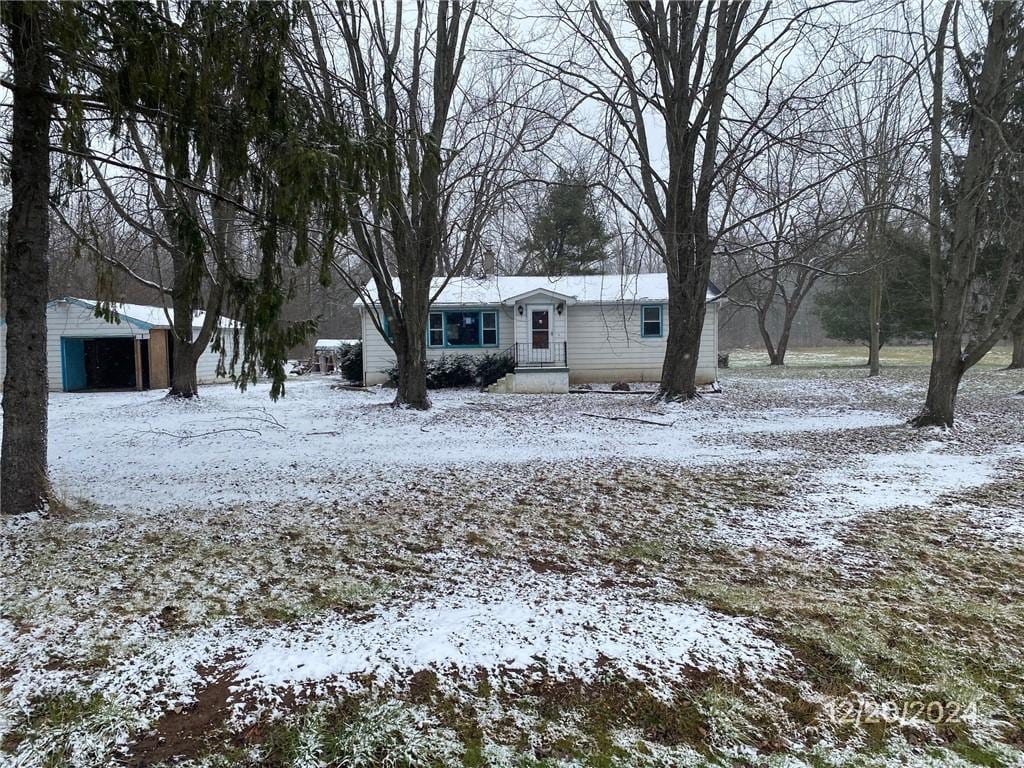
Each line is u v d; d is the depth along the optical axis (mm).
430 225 13633
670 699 2805
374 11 11805
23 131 4988
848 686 2939
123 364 23078
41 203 5285
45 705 2719
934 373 10891
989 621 3607
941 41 9609
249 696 2795
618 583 4160
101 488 6766
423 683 2902
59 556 4570
